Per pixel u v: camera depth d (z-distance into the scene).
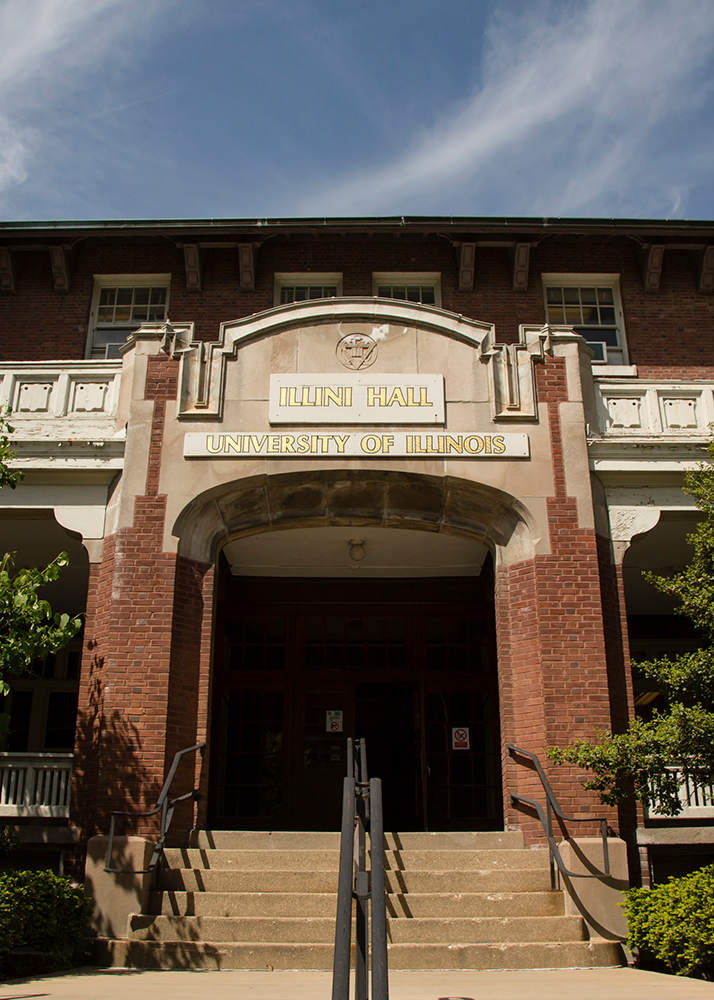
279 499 12.66
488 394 12.63
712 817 11.11
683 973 8.09
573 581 11.79
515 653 11.84
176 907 9.19
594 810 10.72
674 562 15.41
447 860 10.08
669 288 16.69
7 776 11.61
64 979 7.54
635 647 18.06
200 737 11.32
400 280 16.86
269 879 9.55
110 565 12.02
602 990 6.72
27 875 8.82
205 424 12.45
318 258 16.77
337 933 4.20
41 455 12.52
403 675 16.22
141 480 12.16
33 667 18.38
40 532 14.12
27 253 16.89
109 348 16.44
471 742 15.73
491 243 16.42
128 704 11.05
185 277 16.67
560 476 12.28
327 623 16.64
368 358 12.79
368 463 12.20
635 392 13.06
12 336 16.36
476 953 8.23
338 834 10.58
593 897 9.46
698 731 9.08
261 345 12.85
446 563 16.09
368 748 19.16
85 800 10.91
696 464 12.45
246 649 16.42
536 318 16.39
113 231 16.16
